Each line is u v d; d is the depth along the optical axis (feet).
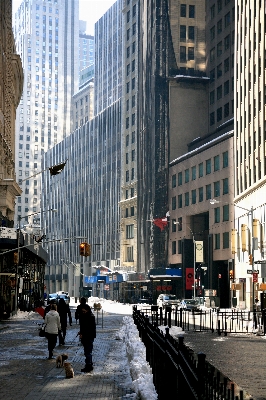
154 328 49.24
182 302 242.99
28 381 54.60
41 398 45.52
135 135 445.78
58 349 84.89
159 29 392.88
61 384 52.65
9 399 45.29
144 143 402.72
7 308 193.57
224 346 94.12
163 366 39.68
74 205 587.68
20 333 118.42
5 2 228.84
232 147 294.25
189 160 345.31
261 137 242.99
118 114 487.61
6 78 236.63
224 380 22.00
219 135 338.34
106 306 311.47
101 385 52.01
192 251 342.44
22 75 279.08
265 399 47.83
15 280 180.45
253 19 258.98
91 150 547.08
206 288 321.52
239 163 278.05
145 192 395.34
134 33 452.76
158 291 351.05
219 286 308.40
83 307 62.13
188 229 346.33
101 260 510.99
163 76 388.37
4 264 199.41
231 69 359.46
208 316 197.88
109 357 74.43
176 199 363.15
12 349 85.10
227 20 366.43
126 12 468.34
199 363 25.22
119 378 56.24
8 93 244.22
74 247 578.66
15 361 70.13
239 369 67.05
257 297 231.71
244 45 274.36
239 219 274.77
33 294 252.01
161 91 385.91
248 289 257.96
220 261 313.12
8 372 60.64
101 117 526.57
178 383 31.99
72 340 99.96
